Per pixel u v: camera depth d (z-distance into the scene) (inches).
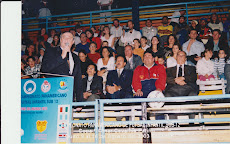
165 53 231.6
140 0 257.9
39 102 206.8
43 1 271.0
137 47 239.1
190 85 217.5
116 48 243.6
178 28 238.8
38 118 203.0
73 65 243.4
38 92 209.6
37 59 254.4
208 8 244.8
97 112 175.8
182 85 217.9
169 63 227.8
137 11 247.8
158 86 221.6
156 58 231.3
